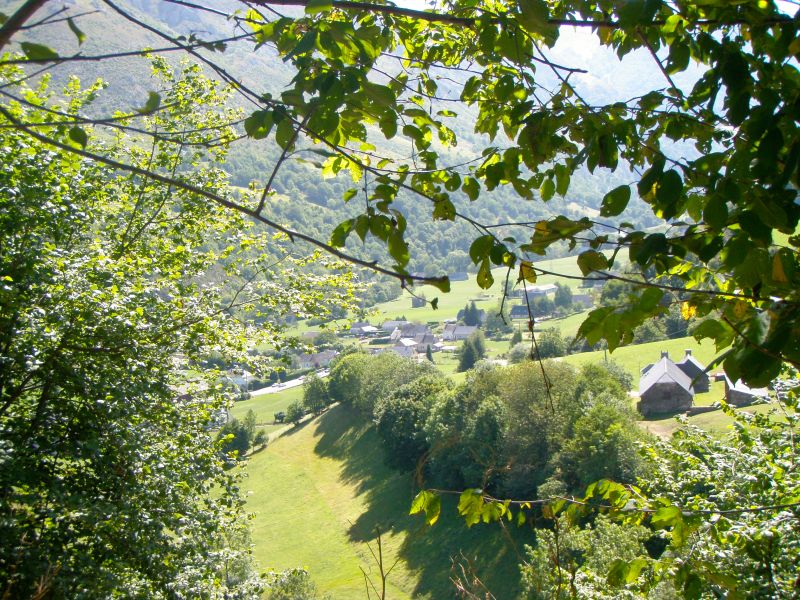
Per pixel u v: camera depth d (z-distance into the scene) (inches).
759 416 354.3
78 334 387.2
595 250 105.5
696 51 129.3
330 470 2276.1
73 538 358.3
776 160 99.7
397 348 4355.3
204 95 584.7
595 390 1658.5
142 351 435.5
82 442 365.7
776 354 87.5
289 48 107.2
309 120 103.7
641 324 100.3
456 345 4515.3
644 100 126.1
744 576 259.4
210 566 425.1
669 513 141.3
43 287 372.2
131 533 374.3
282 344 579.5
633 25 105.3
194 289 545.6
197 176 589.3
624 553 729.6
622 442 1277.1
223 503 462.6
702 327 114.0
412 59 163.2
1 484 345.4
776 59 111.3
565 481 1357.0
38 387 407.8
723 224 100.1
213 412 541.0
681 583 142.7
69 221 445.4
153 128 567.8
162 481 413.7
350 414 2751.0
